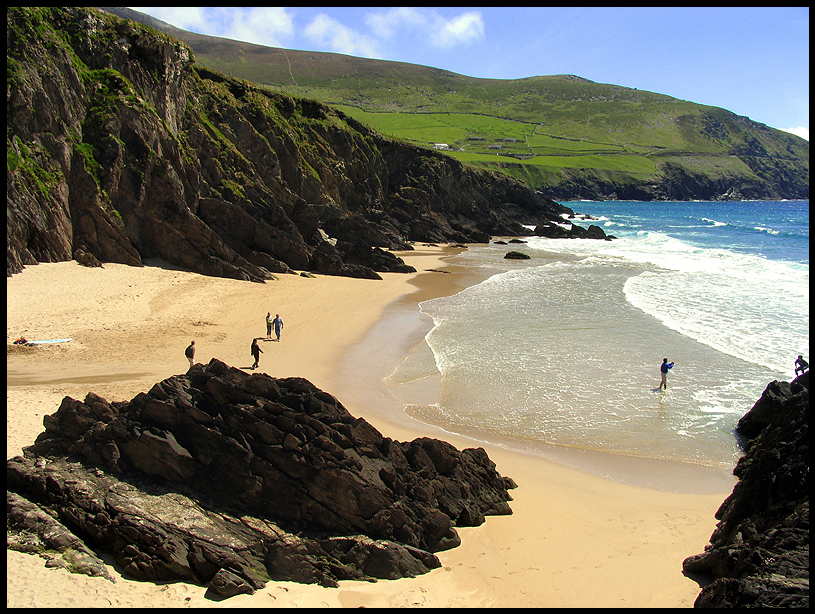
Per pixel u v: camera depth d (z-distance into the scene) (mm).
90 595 8766
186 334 26438
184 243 39250
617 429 18031
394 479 11984
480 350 26078
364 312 33500
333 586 9945
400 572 10477
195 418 11938
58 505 10734
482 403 20078
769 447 12047
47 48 35875
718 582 8977
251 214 45375
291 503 11320
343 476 11328
